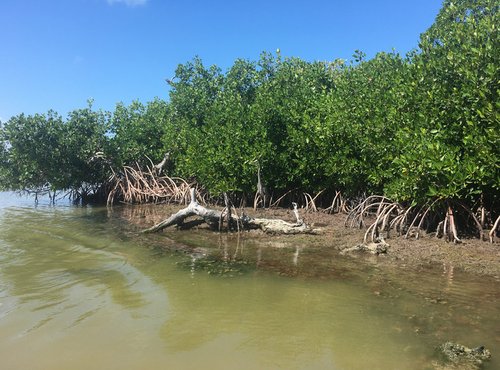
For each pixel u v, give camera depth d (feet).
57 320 19.06
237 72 73.56
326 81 66.08
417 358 15.78
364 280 26.16
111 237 42.96
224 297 22.85
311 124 51.16
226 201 46.85
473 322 19.19
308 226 43.60
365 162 46.16
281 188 62.03
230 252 35.17
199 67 78.43
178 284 25.31
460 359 15.52
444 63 36.04
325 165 51.29
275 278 26.78
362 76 51.57
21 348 16.21
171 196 73.31
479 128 31.96
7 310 20.20
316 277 26.96
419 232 38.01
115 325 18.66
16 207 76.69
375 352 16.33
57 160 74.54
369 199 47.14
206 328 18.56
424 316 19.99
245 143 55.26
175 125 72.64
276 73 69.00
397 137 39.78
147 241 40.63
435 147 32.83
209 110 69.31
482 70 32.83
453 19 49.70
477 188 32.83
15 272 27.78
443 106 35.29
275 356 16.03
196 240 41.14
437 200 34.78
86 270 28.58
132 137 79.51
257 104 58.13
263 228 44.75
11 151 70.03
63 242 39.83
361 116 45.55
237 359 15.76
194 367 15.10
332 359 15.80
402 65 48.42
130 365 15.12
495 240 34.53
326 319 19.71
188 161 63.00
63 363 15.17
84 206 77.97
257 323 19.21
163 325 18.79
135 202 79.36
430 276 26.78
